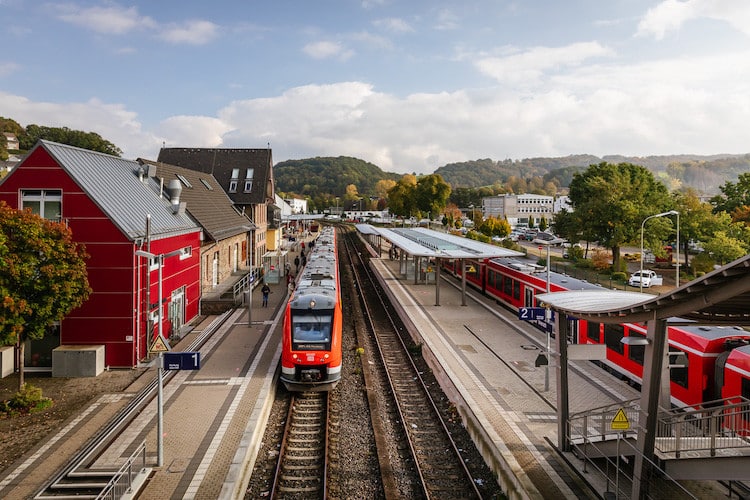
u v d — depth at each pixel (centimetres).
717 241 3884
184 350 1975
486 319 2569
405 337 2439
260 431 1307
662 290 3572
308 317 1633
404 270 4556
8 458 1129
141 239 1800
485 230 6256
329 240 4006
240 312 2669
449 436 1316
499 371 1736
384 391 1686
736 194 5150
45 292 1391
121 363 1759
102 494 873
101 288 1753
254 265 4262
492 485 1120
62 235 1446
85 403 1443
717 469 852
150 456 1124
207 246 2825
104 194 1847
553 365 1827
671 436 1062
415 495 1055
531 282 2525
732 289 641
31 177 1736
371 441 1309
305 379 1562
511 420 1320
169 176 2950
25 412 1375
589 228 4284
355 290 3750
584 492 976
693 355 1349
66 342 1750
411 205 9544
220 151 4750
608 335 1772
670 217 4225
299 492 1062
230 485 1008
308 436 1324
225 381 1619
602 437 1084
